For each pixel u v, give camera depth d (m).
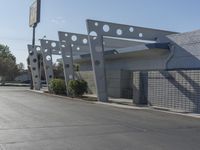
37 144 9.39
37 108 19.80
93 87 36.94
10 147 8.99
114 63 36.59
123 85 31.67
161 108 21.44
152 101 23.16
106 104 24.17
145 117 16.55
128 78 31.69
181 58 26.34
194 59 25.16
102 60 27.05
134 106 22.70
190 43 25.61
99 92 26.81
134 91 24.80
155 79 22.92
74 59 42.34
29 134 10.91
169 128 12.99
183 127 13.40
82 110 19.28
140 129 12.46
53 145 9.28
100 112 18.34
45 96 33.12
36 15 48.53
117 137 10.63
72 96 32.00
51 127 12.45
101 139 10.24
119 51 31.45
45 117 15.38
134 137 10.72
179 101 20.84
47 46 44.72
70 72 35.84
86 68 45.84
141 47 28.44
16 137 10.36
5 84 70.31
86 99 28.53
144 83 24.12
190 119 16.41
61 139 10.15
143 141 10.09
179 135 11.40
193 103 19.77
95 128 12.41
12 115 15.93
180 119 16.25
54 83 36.88
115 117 16.12
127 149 8.94
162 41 28.52
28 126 12.57
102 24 27.11
